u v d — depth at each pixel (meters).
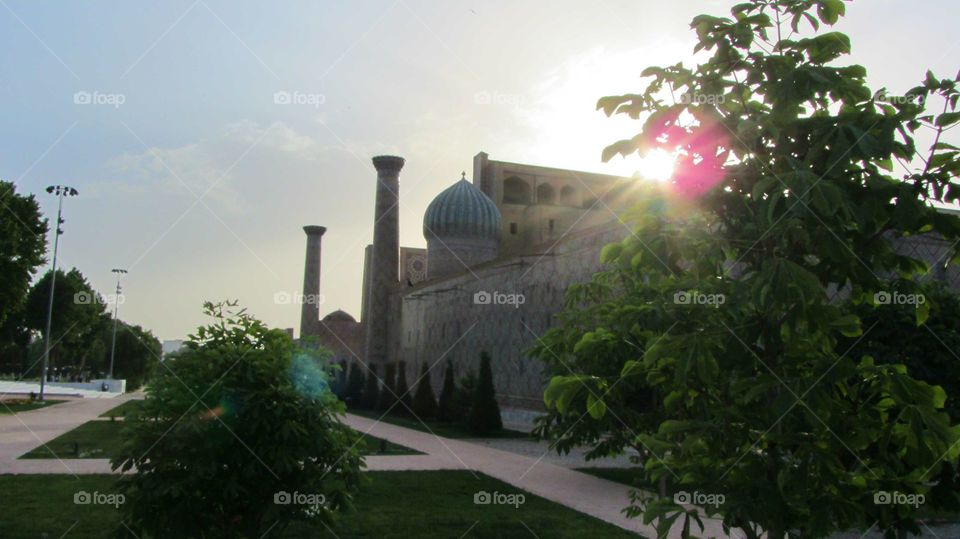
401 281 60.31
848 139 4.00
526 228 53.03
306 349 7.81
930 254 16.83
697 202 4.46
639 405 9.09
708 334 4.16
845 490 4.34
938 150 4.10
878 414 4.48
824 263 4.41
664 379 5.07
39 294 55.50
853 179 4.23
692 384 4.94
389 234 57.16
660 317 4.41
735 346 4.20
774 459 4.37
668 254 4.19
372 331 57.09
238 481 7.10
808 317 3.87
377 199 57.47
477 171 54.75
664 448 4.64
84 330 58.75
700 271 4.25
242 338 7.60
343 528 10.67
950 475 6.06
